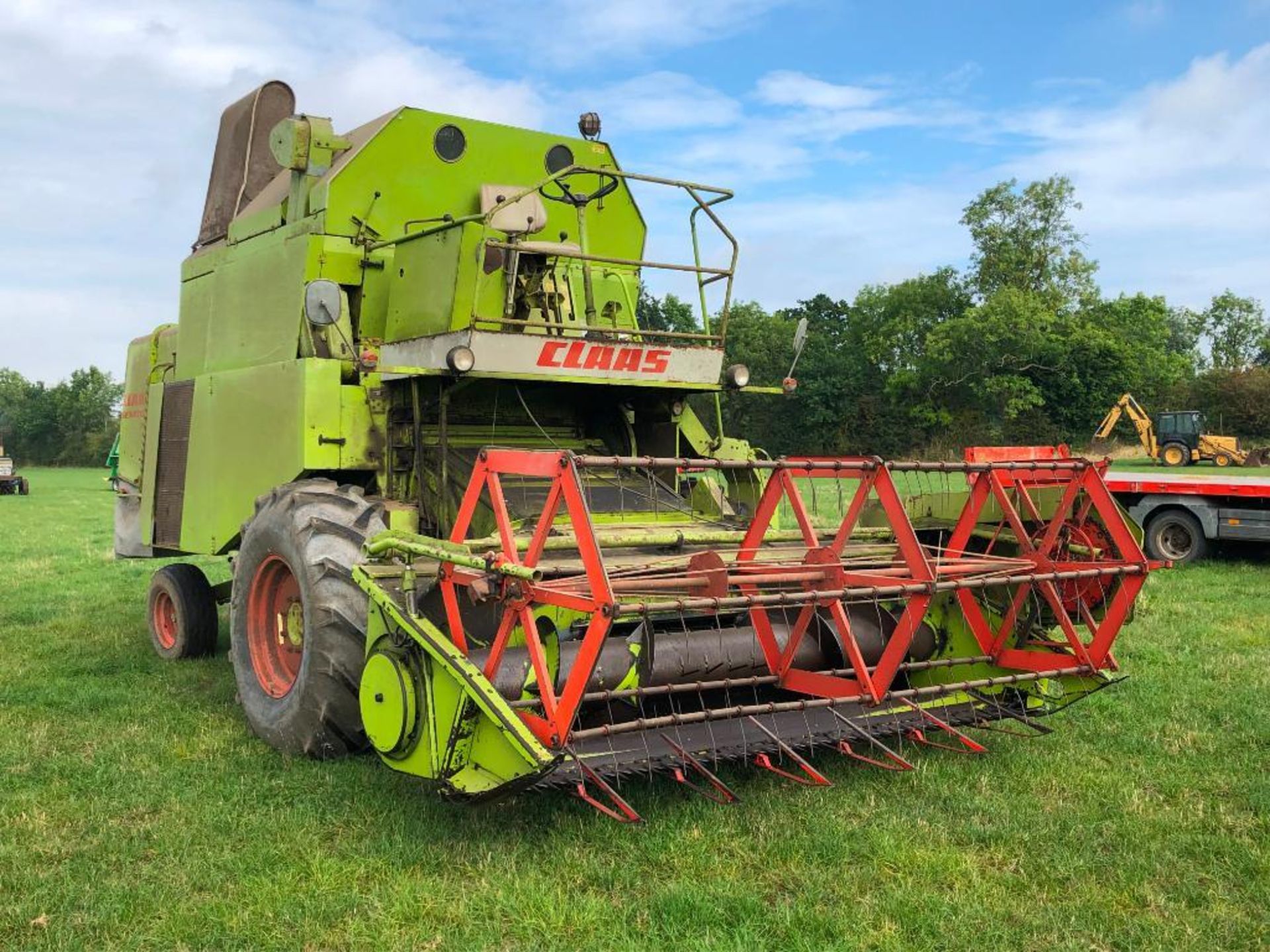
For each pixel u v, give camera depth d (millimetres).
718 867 3893
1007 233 52469
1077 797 4680
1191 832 4258
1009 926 3467
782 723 4883
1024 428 45906
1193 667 7160
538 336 5359
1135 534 5949
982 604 5594
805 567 4672
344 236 6266
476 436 6258
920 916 3490
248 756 5172
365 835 4152
